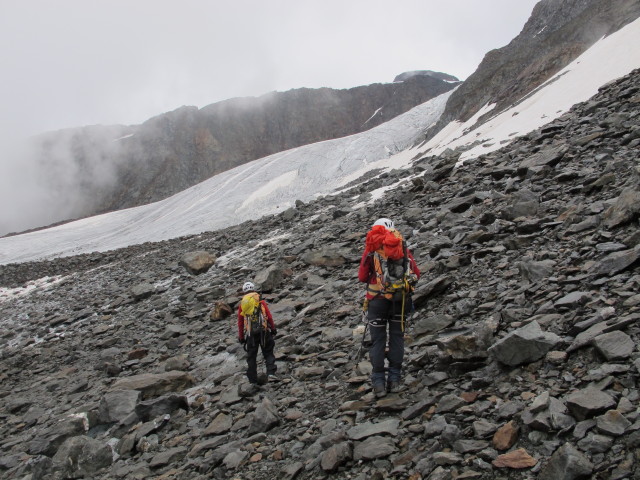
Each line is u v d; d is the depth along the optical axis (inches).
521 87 2191.2
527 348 192.9
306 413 241.0
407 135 4047.7
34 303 1152.8
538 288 251.8
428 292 305.7
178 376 358.9
